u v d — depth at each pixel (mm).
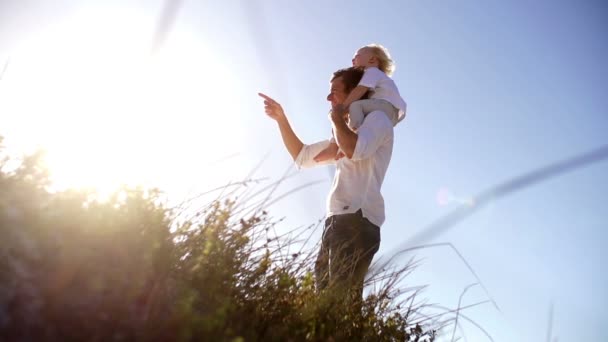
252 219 2418
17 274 1473
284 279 2268
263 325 2111
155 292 1790
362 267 3127
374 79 3693
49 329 1399
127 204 2018
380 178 3453
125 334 1524
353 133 3271
